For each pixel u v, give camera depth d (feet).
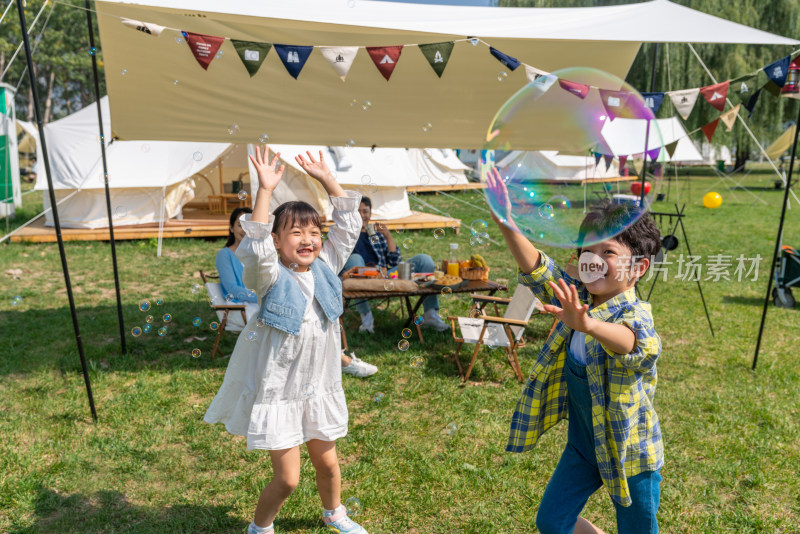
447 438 11.67
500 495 9.77
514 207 6.40
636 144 8.80
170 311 20.63
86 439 11.34
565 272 6.60
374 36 15.57
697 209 54.44
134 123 15.97
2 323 18.93
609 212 5.68
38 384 13.92
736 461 10.96
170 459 10.69
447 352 16.70
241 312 16.67
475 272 18.08
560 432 11.89
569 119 6.97
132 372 14.83
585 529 6.79
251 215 7.20
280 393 7.23
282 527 8.77
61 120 34.42
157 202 35.91
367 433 11.78
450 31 15.25
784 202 15.31
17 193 48.16
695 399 13.73
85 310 20.65
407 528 8.93
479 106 17.11
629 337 5.42
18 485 9.71
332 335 7.57
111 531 8.68
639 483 6.02
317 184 33.45
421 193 63.26
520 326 15.33
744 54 69.92
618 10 20.02
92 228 34.27
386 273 18.47
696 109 69.97
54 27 103.24
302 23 14.61
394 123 17.34
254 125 16.61
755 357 15.89
